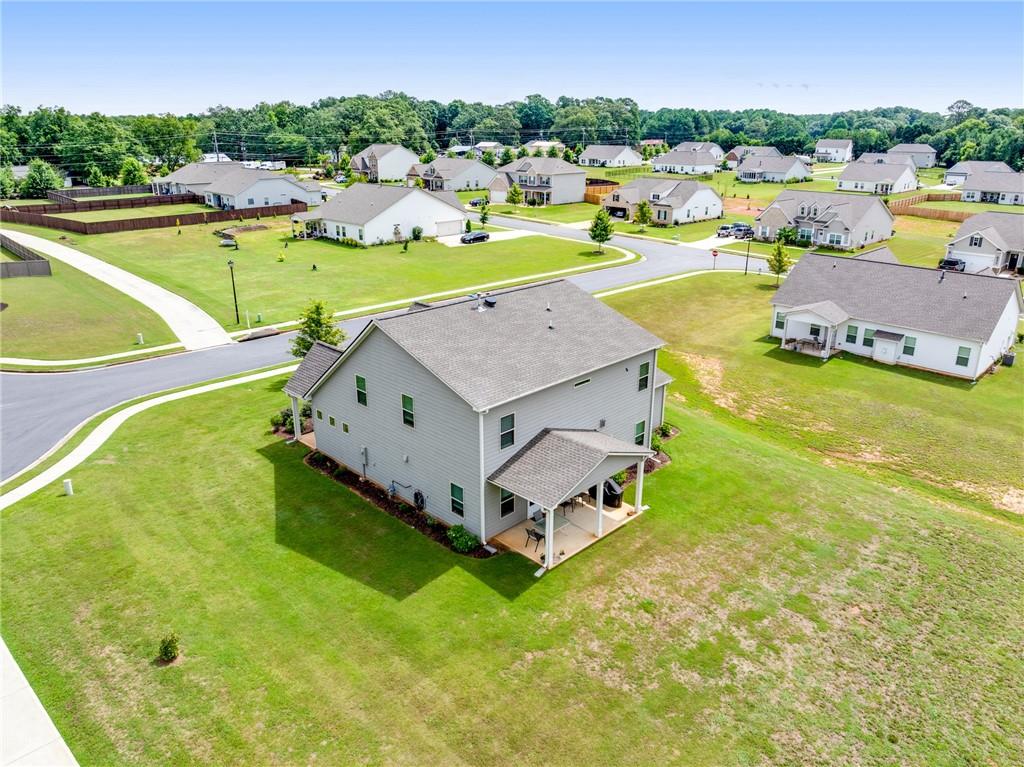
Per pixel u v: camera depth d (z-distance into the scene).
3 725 15.59
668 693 16.81
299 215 85.56
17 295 55.00
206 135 191.75
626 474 27.80
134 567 21.41
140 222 88.38
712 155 175.12
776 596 20.59
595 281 64.44
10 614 19.25
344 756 14.94
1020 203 118.81
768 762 15.04
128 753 14.95
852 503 26.28
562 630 18.89
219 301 55.47
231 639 18.38
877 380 40.97
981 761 15.23
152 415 33.34
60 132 150.88
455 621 19.14
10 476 27.34
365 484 26.66
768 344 47.62
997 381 40.72
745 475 28.20
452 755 14.98
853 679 17.48
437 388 22.47
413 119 183.75
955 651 18.56
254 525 23.80
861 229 81.81
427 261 72.81
